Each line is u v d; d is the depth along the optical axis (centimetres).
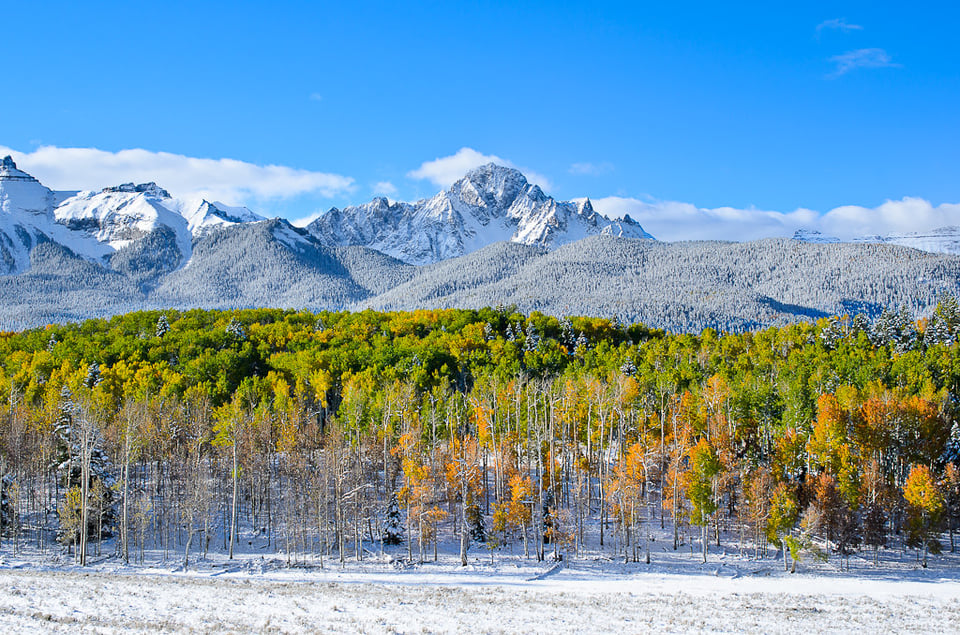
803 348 14600
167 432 9025
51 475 8612
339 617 4409
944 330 14412
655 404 9631
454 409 9925
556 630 4306
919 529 6981
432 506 7488
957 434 8450
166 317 18562
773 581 6544
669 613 4991
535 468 9162
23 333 18388
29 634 3662
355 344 14838
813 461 8125
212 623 4100
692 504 7838
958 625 4862
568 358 14425
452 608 4866
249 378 12062
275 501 8775
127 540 6994
